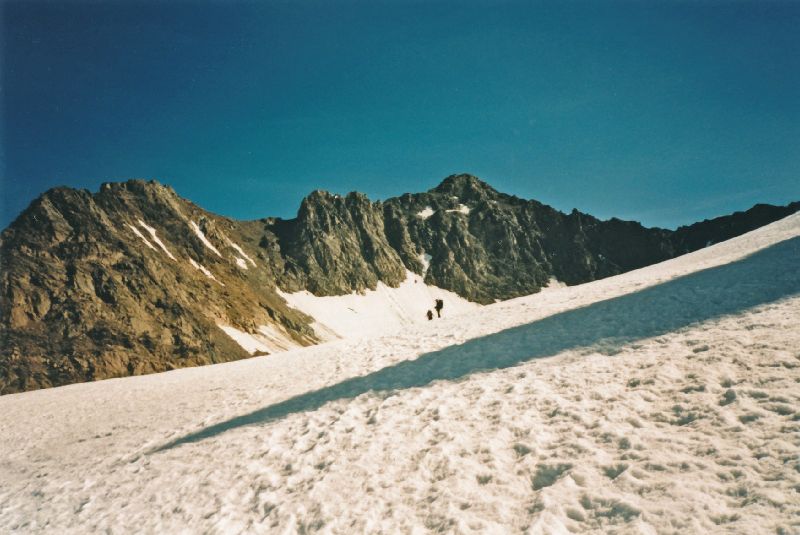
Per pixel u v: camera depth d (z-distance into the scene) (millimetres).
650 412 9258
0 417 26766
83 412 24859
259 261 169500
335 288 179750
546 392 11680
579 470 7785
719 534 5543
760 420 7762
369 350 25750
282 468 10750
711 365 10617
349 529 7648
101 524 10055
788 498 5801
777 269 20672
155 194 147625
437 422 11320
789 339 10805
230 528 8547
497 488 7926
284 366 27562
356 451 10664
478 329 25219
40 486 13797
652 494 6656
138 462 13727
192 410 19859
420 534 7113
